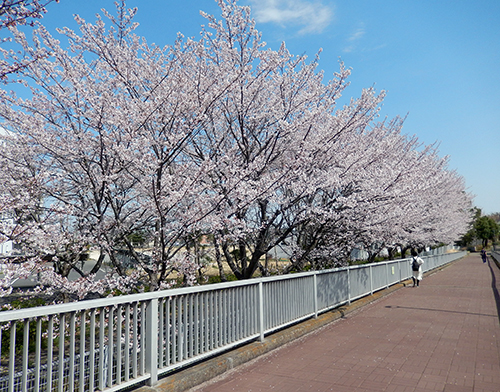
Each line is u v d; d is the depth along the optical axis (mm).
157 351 4367
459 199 28641
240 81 7641
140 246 8062
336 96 8438
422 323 8625
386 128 12453
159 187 6422
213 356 5457
